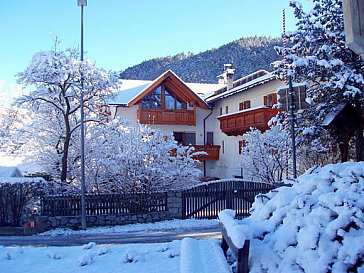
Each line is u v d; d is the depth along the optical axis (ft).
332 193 12.79
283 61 49.21
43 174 66.39
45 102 58.49
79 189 55.42
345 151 47.93
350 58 47.06
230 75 104.22
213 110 103.24
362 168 14.29
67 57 54.85
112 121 59.67
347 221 11.12
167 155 57.31
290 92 40.55
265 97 79.92
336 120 46.65
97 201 50.16
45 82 54.13
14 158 67.26
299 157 57.06
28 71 53.36
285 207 13.89
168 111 93.91
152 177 54.65
